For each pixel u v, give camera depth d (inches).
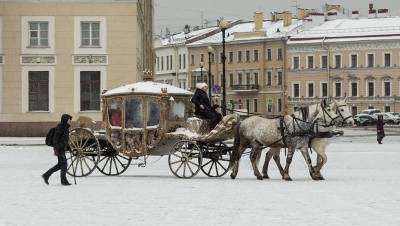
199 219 1163.3
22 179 1878.7
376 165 2386.8
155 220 1154.7
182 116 1991.9
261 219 1160.2
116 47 4239.7
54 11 4242.1
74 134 1985.7
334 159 2689.5
